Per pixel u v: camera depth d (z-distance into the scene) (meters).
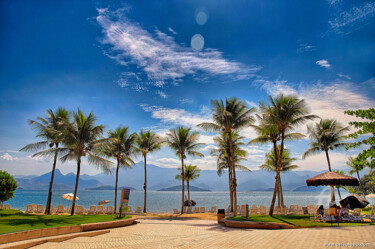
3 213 18.08
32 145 23.38
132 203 70.12
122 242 10.19
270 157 35.88
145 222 20.70
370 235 10.20
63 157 22.05
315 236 10.26
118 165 29.11
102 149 23.12
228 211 31.84
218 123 24.53
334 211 16.42
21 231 10.42
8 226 12.12
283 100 20.61
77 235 12.40
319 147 32.88
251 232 12.41
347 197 19.19
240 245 8.79
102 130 22.66
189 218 25.55
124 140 29.30
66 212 28.83
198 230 14.91
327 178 17.64
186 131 31.80
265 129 22.00
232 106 23.86
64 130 21.22
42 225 13.20
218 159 37.09
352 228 12.57
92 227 14.51
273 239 9.84
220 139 33.09
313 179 18.36
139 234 13.22
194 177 41.53
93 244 9.77
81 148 22.16
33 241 9.77
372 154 8.54
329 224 14.84
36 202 64.06
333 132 31.59
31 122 22.80
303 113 20.44
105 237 12.13
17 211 20.00
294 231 12.12
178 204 66.12
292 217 18.02
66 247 9.16
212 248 8.35
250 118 23.42
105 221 16.36
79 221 15.88
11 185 25.62
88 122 22.38
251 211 24.59
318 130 32.69
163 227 16.78
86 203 62.97
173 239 10.79
